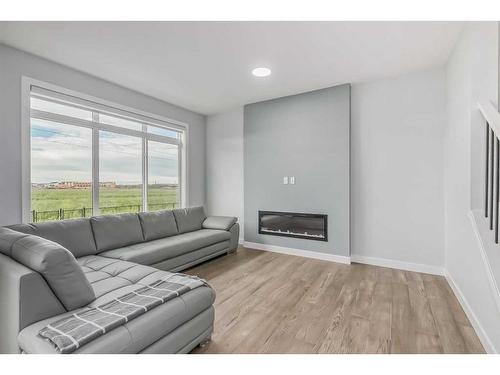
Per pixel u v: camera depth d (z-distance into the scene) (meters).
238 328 1.95
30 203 2.64
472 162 2.03
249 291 2.61
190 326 1.62
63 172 3.04
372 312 2.18
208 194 4.98
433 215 3.08
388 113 3.31
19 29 2.20
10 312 1.37
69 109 3.07
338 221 3.58
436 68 3.02
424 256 3.14
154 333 1.39
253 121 4.31
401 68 3.02
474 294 1.95
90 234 2.72
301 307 2.28
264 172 4.21
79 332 1.20
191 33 2.27
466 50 2.16
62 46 2.48
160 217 3.53
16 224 2.40
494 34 1.94
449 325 1.98
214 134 4.90
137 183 3.91
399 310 2.21
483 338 1.73
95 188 3.31
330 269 3.27
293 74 3.16
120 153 3.67
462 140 2.28
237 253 4.03
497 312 1.53
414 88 3.15
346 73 3.14
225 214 4.79
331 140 3.62
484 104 1.89
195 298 1.67
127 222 3.09
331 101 3.61
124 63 2.83
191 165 4.71
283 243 4.06
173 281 1.80
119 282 1.91
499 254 1.60
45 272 1.40
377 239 3.41
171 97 3.97
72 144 3.12
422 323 2.01
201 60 2.77
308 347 1.73
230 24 2.15
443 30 2.24
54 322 1.30
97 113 3.35
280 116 4.04
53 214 2.96
